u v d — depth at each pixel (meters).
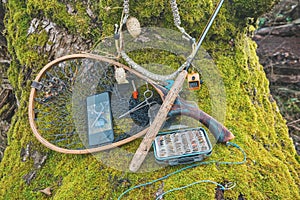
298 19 3.17
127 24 1.86
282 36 3.23
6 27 2.24
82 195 1.52
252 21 2.15
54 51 2.01
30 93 1.82
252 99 1.96
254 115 1.84
